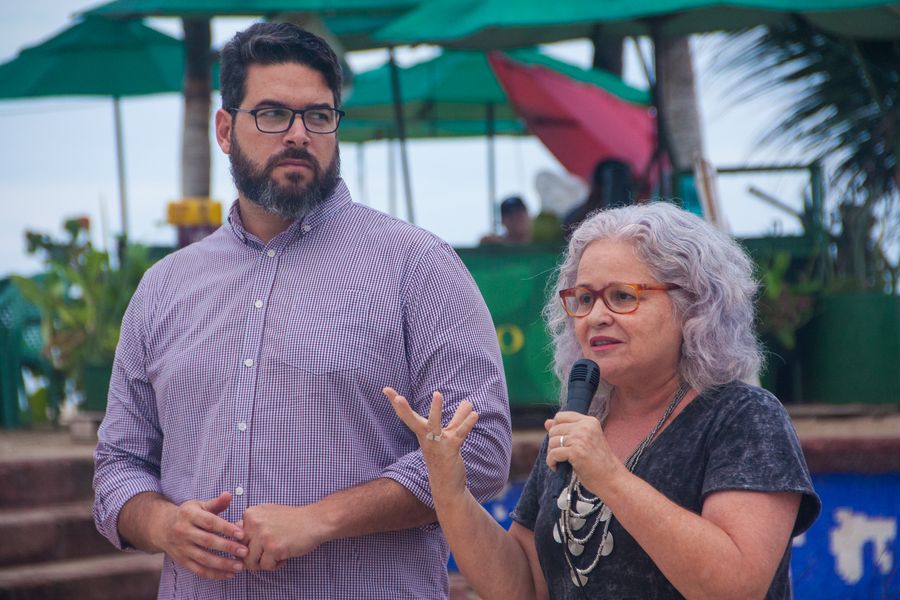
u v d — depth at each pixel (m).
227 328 4.29
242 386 4.19
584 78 15.15
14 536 7.61
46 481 8.30
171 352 4.39
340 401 4.13
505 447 4.20
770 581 3.26
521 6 9.02
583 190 13.16
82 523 7.95
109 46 14.34
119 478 4.39
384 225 4.42
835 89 12.16
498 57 13.92
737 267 3.68
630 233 3.61
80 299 11.05
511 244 9.41
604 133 14.20
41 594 7.21
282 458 4.11
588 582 3.56
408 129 17.69
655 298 3.58
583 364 3.65
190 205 11.08
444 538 4.41
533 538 3.97
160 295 4.53
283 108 4.26
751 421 3.45
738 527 3.28
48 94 14.55
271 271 4.34
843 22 10.46
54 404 11.62
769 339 9.99
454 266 4.37
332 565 4.09
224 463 4.15
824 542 7.78
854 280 10.19
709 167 7.08
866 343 9.80
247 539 3.92
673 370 3.65
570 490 3.67
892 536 7.77
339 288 4.26
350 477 4.11
